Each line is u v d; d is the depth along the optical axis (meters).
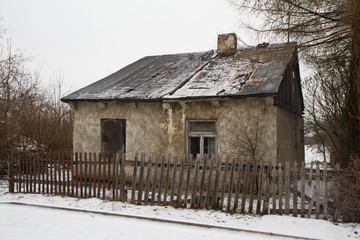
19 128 12.37
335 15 6.91
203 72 10.64
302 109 14.03
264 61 7.80
